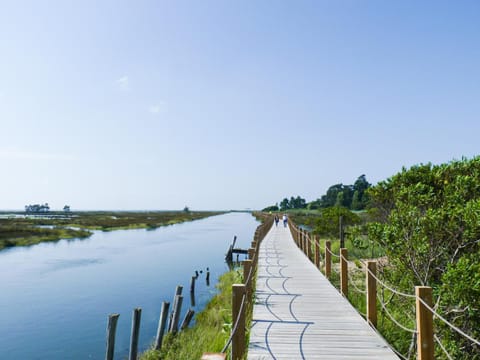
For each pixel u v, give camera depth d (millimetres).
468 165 7887
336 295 9281
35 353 10523
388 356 5496
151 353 9375
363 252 15305
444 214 6758
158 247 34250
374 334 6465
